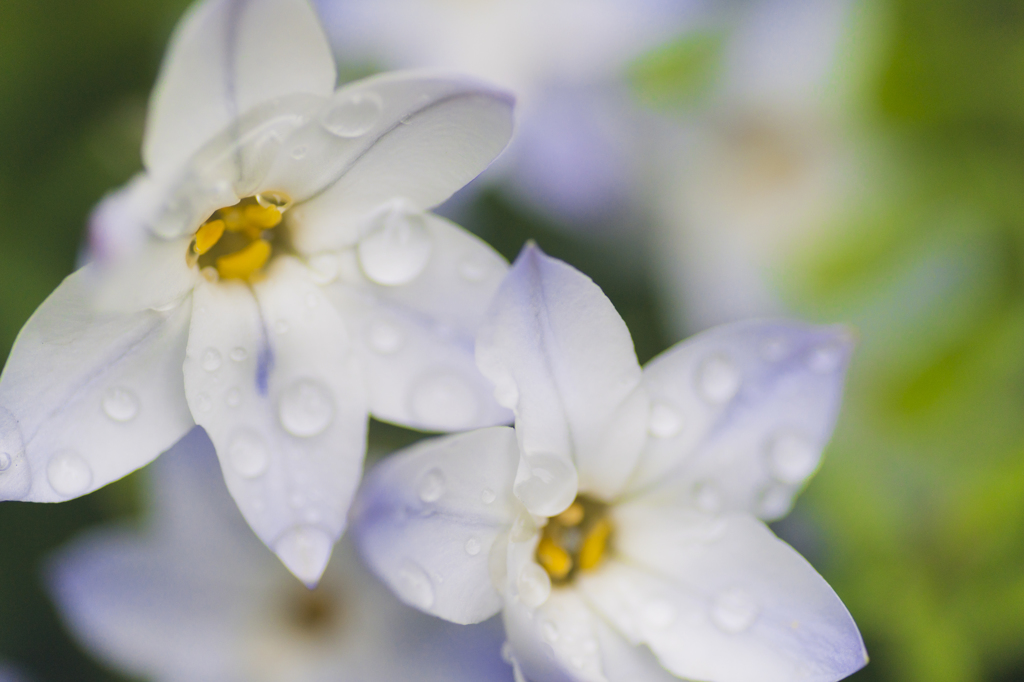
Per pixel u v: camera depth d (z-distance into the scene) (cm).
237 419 19
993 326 23
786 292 23
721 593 19
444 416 19
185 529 20
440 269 19
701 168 23
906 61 23
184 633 21
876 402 23
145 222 18
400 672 21
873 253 23
